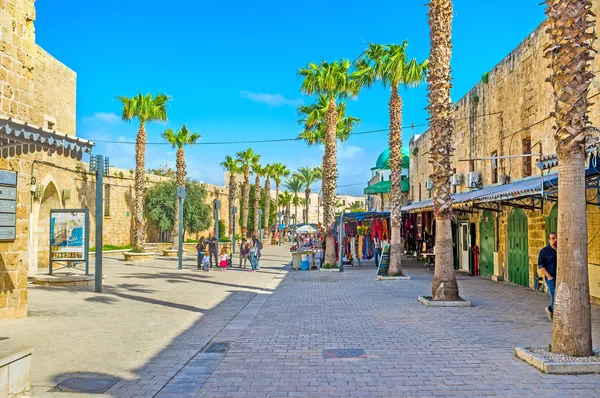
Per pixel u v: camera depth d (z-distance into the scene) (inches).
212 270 918.4
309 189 3095.5
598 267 464.8
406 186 1441.9
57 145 256.2
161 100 1217.4
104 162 575.8
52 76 887.1
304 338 335.0
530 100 627.2
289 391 223.1
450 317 408.5
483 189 772.6
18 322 382.9
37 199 818.8
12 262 387.5
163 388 229.6
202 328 371.9
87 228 650.8
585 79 260.7
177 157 1402.6
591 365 241.4
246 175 2178.9
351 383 233.5
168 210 1701.5
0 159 370.6
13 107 386.6
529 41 629.9
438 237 487.2
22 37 398.9
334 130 958.4
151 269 917.8
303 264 950.4
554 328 264.1
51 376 245.8
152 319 405.1
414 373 248.1
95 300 505.7
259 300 526.9
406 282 695.7
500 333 341.4
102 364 269.1
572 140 257.8
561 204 262.7
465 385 227.5
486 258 767.7
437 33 512.7
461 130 919.0
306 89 965.2
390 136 765.3
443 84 503.8
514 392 216.4
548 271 366.3
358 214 997.8
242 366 266.1
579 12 263.9
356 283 693.3
